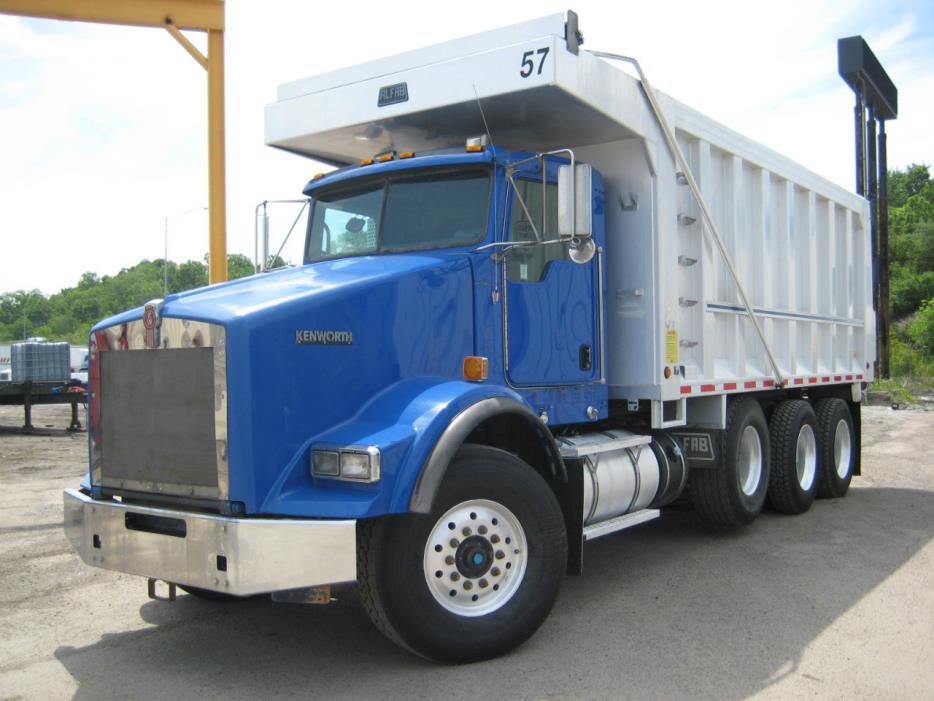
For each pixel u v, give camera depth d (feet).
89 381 15.60
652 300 21.01
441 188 18.24
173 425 14.16
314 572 12.92
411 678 14.07
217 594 18.56
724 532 25.40
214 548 12.86
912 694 13.16
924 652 14.94
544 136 20.95
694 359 23.00
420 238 18.21
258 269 21.47
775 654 14.92
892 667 14.25
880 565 21.02
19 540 24.71
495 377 17.21
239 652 15.58
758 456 26.13
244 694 13.60
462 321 16.67
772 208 28.35
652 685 13.60
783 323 28.78
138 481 14.70
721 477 23.95
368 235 19.11
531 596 15.29
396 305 15.57
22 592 19.54
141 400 14.67
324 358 14.37
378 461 13.26
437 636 14.14
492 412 14.83
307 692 13.61
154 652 15.65
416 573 13.96
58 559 22.48
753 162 26.43
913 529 25.46
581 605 18.06
